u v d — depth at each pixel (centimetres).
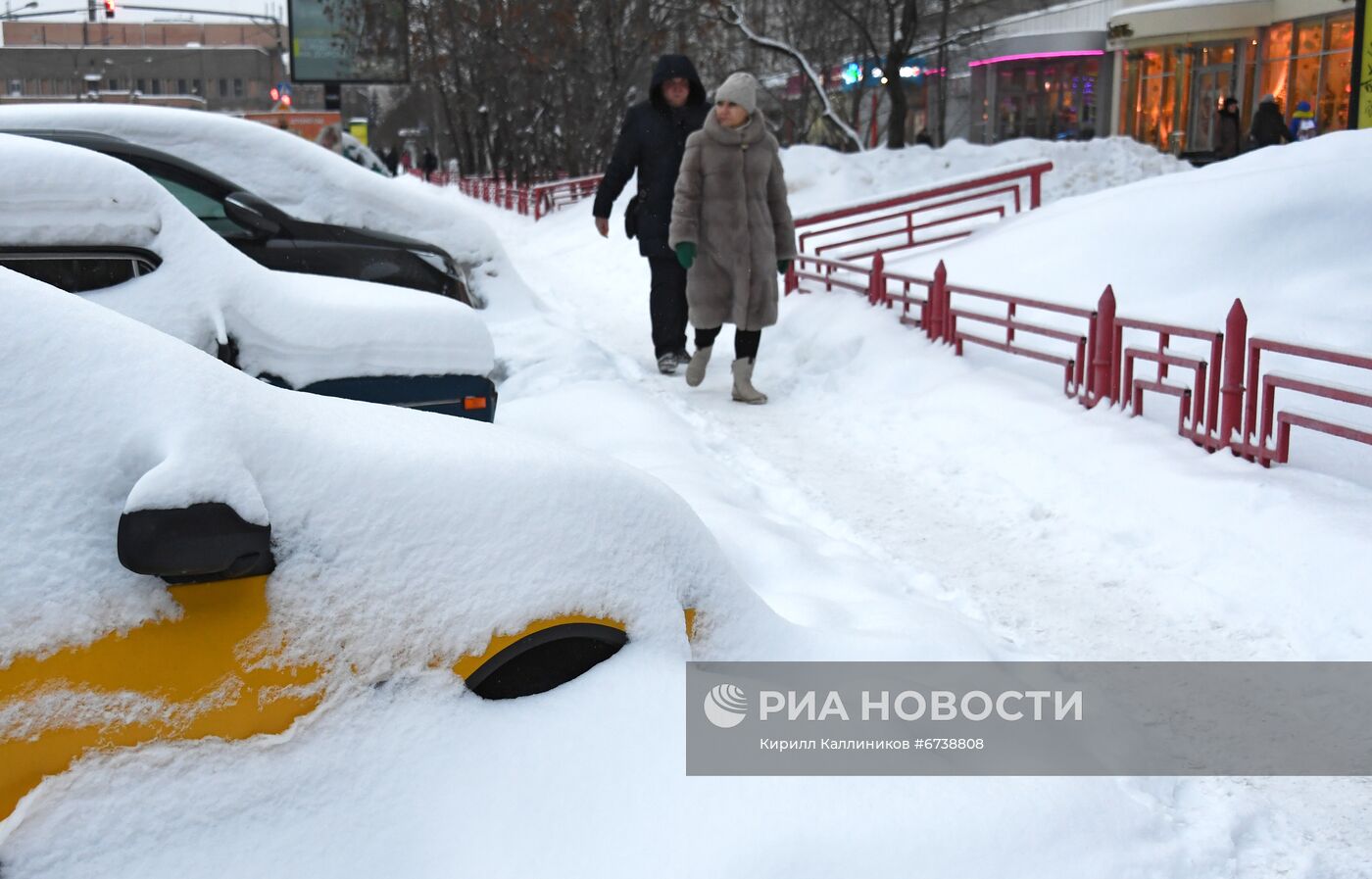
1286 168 903
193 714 211
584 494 268
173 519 201
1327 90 2827
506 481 257
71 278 443
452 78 4088
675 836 232
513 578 247
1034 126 3688
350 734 224
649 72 3159
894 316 908
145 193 457
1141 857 262
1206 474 521
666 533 284
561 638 250
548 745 240
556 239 2117
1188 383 667
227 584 216
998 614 431
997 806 260
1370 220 822
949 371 767
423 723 231
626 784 239
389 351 475
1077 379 657
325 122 2739
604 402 697
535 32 3042
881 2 2567
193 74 9938
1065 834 260
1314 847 284
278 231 721
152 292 443
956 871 240
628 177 861
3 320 219
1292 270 806
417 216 1006
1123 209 954
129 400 218
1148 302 825
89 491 210
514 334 934
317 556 228
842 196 1702
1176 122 3306
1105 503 527
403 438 256
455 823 225
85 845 199
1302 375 505
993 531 524
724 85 756
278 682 219
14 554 202
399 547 237
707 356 818
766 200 785
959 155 1808
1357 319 719
